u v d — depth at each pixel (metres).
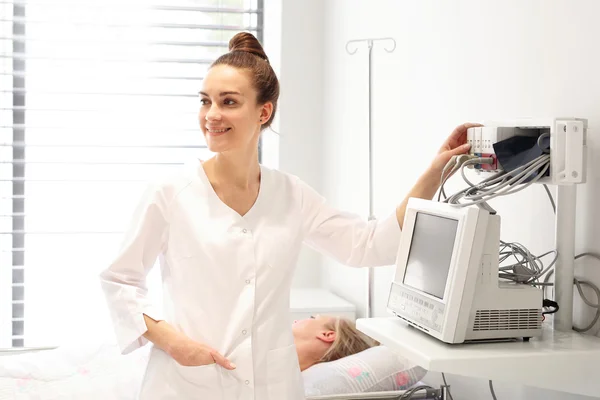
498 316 1.62
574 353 1.57
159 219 1.77
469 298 1.59
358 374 2.27
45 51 3.60
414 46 2.65
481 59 2.22
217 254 1.74
